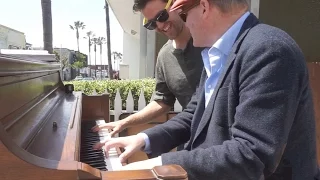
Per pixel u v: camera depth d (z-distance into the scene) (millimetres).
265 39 1210
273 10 4805
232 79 1303
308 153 1359
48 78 2389
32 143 1159
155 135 1813
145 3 2396
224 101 1350
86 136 2178
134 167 1214
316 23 4688
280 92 1142
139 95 4980
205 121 1434
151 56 7887
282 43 1187
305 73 1233
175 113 4133
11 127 1082
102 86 5043
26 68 1467
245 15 1405
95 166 1548
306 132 1336
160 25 2451
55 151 1082
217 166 1169
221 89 1359
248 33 1316
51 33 10398
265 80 1157
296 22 4762
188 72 2562
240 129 1190
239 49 1308
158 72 2887
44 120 1544
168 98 2906
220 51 1438
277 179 1352
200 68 2475
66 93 3031
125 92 5047
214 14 1398
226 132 1353
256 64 1192
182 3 1445
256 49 1210
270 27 1294
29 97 1557
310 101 1328
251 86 1188
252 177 1165
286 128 1158
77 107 2080
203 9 1406
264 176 1270
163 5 2377
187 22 1496
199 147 1446
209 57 1505
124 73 21141
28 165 824
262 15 4812
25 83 1479
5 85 1107
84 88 5039
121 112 4805
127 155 1683
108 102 2895
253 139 1145
